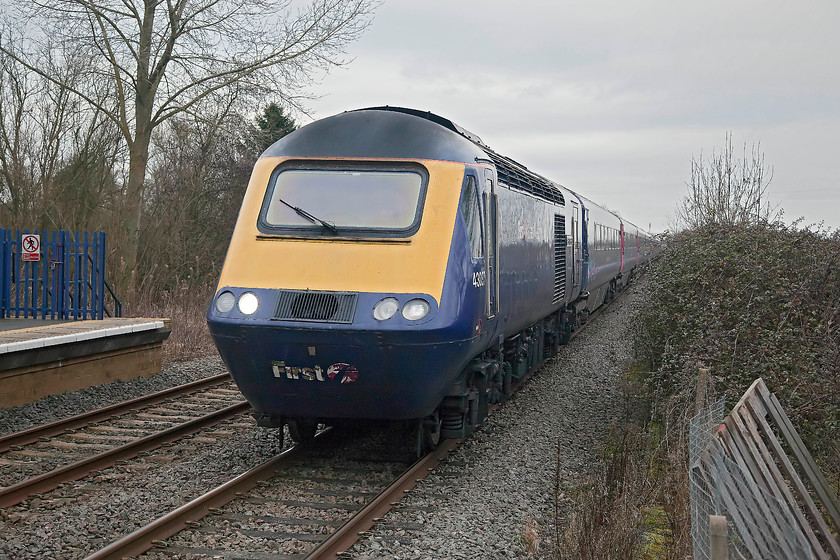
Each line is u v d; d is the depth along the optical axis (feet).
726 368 28.81
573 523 21.17
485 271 27.94
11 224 75.61
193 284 78.54
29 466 27.86
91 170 81.41
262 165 27.63
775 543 15.52
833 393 26.50
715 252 32.73
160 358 47.65
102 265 49.60
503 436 33.06
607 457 28.14
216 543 20.33
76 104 78.38
